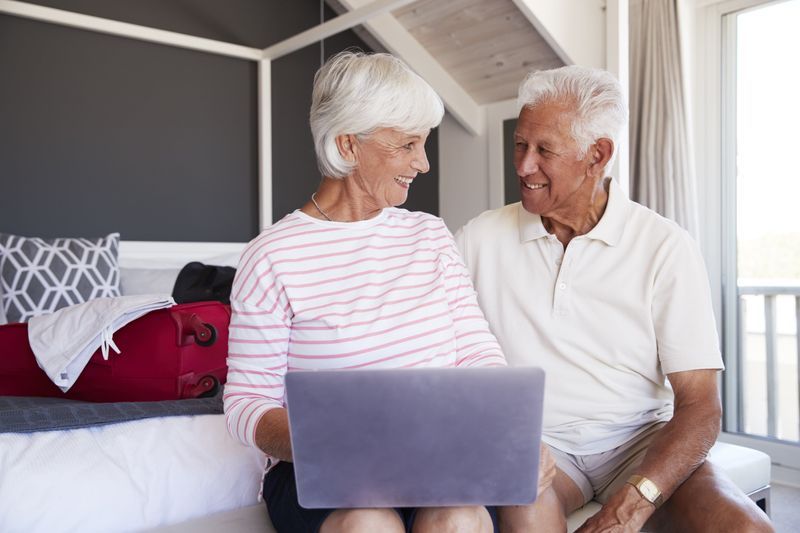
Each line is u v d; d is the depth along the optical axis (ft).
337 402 3.15
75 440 4.52
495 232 5.53
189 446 4.81
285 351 4.38
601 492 5.23
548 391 5.16
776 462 10.27
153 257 10.82
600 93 4.91
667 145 10.09
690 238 4.99
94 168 10.96
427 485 3.32
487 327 4.97
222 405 5.34
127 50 11.19
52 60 10.61
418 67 12.28
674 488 4.41
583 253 5.11
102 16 11.00
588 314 5.08
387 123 4.40
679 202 10.04
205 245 11.35
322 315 4.30
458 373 3.15
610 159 4.99
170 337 6.23
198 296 8.18
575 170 4.92
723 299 11.03
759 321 10.75
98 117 10.98
